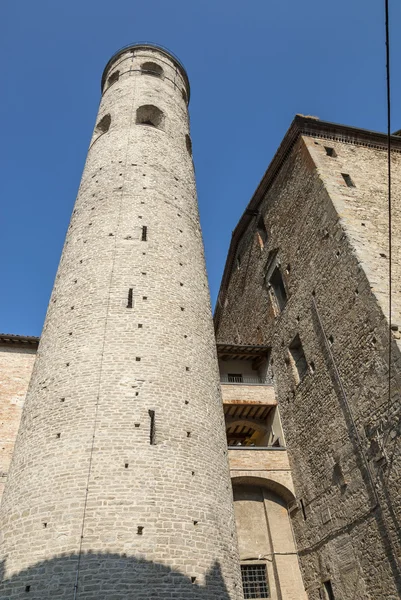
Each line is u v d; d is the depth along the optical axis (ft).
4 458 56.65
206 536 39.55
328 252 63.46
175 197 70.79
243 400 72.08
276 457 65.87
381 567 44.70
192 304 58.49
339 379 55.88
